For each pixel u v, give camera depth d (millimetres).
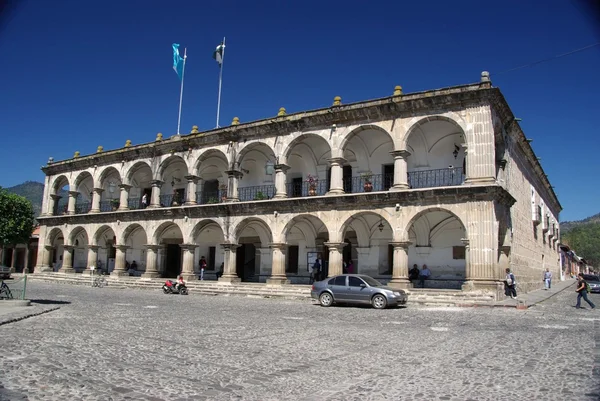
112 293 28672
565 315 18531
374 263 30547
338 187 28156
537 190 41219
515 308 20859
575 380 8133
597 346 11352
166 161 36812
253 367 8953
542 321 16484
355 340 12164
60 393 7066
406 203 25500
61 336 12000
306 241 33250
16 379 7789
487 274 22922
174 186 40844
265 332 13375
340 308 21266
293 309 20641
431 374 8539
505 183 27656
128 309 19078
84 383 7633
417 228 29281
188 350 10469
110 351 10195
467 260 23562
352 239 31859
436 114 25250
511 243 27969
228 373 8461
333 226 27703
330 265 27516
